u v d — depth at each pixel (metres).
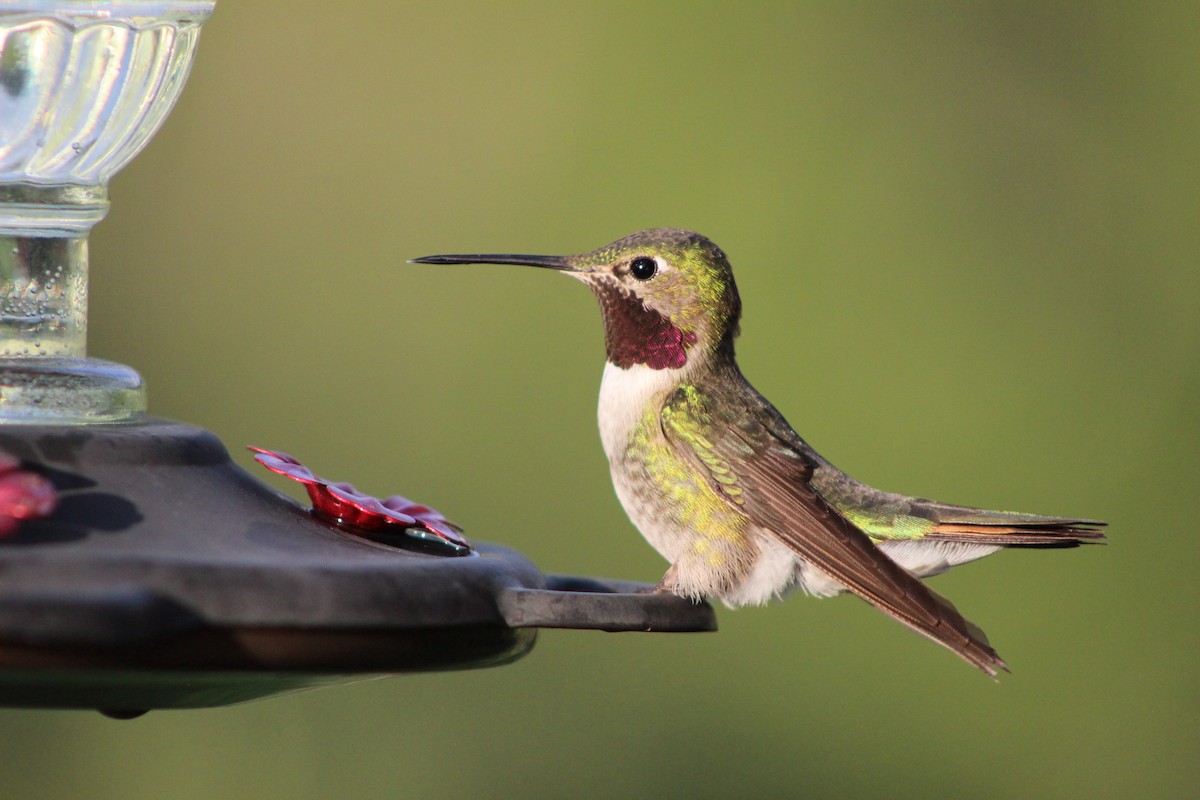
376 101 13.25
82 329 5.83
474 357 12.78
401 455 12.59
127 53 6.10
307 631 4.33
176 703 4.93
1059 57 13.53
